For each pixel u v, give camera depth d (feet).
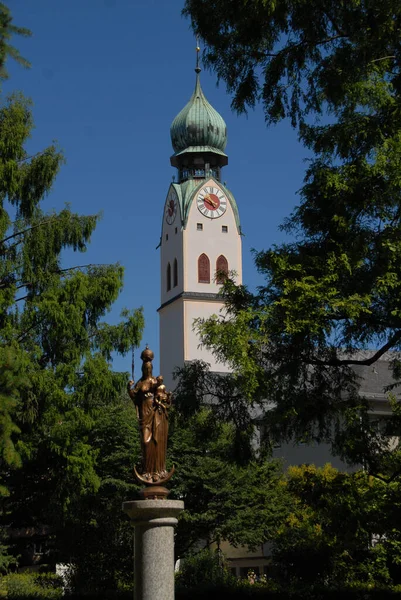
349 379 69.97
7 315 92.84
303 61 63.98
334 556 105.50
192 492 119.24
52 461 97.35
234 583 96.84
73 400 91.50
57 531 111.55
